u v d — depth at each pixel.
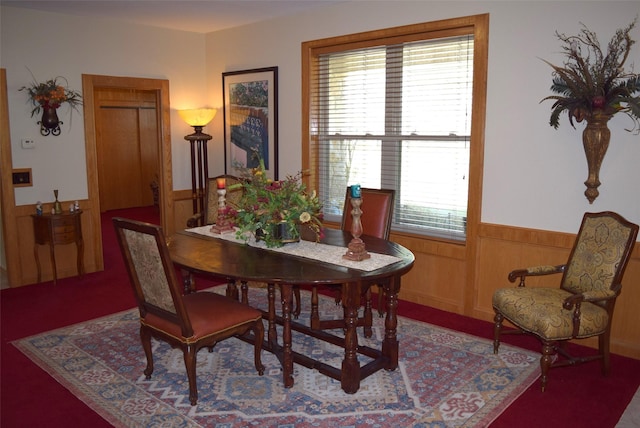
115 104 9.18
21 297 4.47
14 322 3.88
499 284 3.82
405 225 4.46
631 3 3.03
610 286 2.90
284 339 2.84
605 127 3.11
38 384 2.91
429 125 4.18
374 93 4.50
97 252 5.28
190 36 5.76
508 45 3.55
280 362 3.09
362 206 3.85
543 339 2.79
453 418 2.55
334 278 2.52
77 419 2.55
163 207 5.80
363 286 2.99
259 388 2.87
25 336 3.61
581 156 3.32
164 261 2.46
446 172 4.14
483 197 3.81
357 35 4.40
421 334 3.64
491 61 3.64
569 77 3.21
